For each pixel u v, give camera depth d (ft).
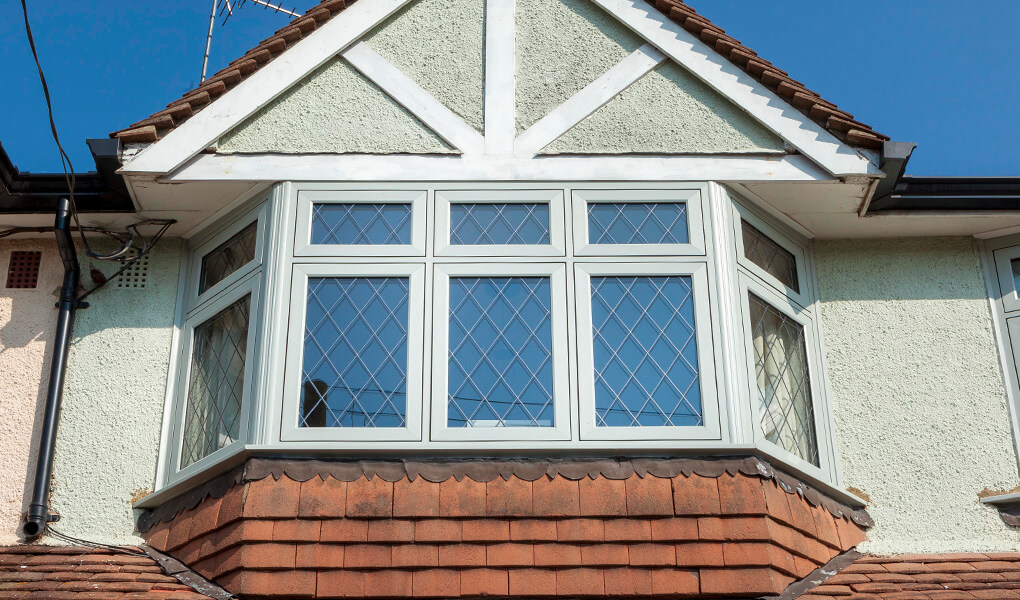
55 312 25.71
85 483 23.76
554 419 21.89
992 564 22.76
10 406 24.68
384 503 21.17
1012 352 25.61
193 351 24.82
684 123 24.85
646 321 22.99
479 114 24.89
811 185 24.52
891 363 25.54
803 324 25.49
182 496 22.90
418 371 22.27
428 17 25.88
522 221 23.94
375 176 24.25
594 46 25.59
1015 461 24.62
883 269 26.53
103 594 20.33
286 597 20.48
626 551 20.92
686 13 25.48
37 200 25.04
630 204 24.17
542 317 22.97
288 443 21.59
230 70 25.02
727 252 23.76
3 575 21.08
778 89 24.76
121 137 23.63
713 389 22.27
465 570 20.74
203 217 25.59
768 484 21.70
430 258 23.43
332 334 22.75
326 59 25.14
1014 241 26.58
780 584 20.99
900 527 23.97
